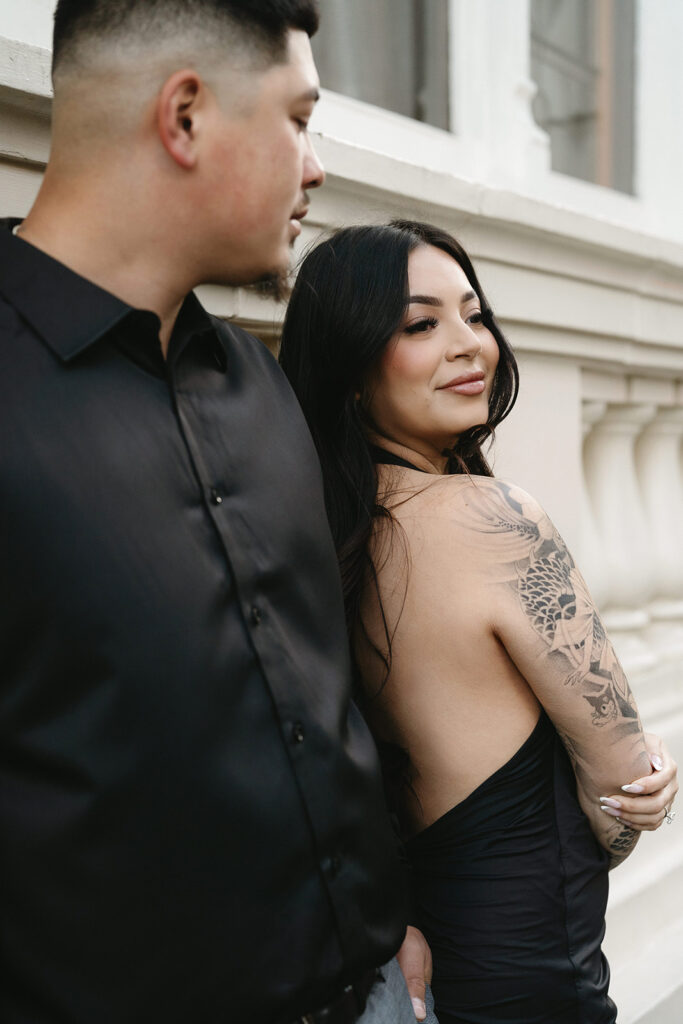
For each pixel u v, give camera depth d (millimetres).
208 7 815
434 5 2455
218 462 917
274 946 863
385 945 982
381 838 1008
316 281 1303
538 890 1248
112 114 821
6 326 805
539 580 1204
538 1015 1251
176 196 842
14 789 781
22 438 774
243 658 873
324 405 1310
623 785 1263
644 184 3303
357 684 1318
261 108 850
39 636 771
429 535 1237
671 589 2781
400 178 1752
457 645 1215
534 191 2705
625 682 1263
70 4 825
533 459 2252
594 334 2355
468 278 1371
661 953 2309
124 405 840
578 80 3061
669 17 3312
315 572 1005
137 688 795
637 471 2854
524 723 1249
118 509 805
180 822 814
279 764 881
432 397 1277
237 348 1058
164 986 811
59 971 787
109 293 842
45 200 864
